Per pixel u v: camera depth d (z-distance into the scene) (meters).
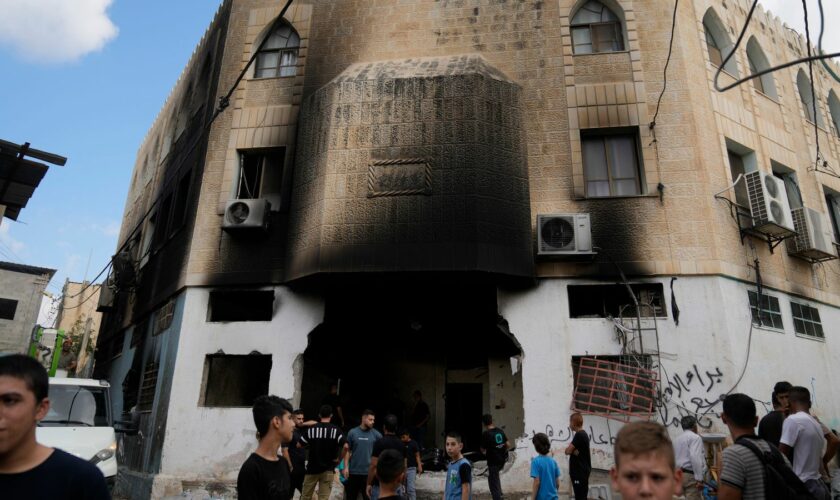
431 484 11.42
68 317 44.78
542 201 12.92
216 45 17.20
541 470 7.95
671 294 12.00
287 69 15.42
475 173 12.15
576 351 11.85
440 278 12.06
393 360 16.30
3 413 2.62
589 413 11.02
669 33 14.02
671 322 11.82
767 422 5.94
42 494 2.59
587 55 13.95
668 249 12.33
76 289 45.88
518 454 11.30
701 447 8.20
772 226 12.80
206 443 12.11
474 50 14.30
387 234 12.03
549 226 12.25
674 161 12.97
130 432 10.26
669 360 11.56
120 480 14.09
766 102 15.70
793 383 12.38
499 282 12.22
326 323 13.02
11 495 2.56
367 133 12.82
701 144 13.09
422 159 12.41
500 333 15.48
